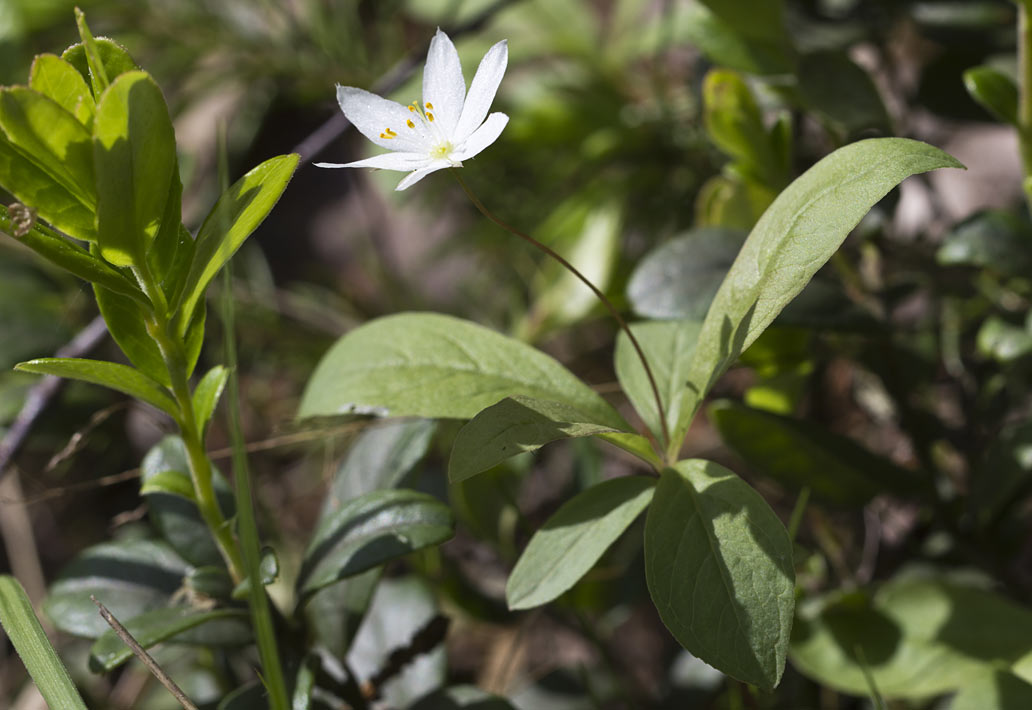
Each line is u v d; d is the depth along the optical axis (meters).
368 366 0.33
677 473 0.30
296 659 0.32
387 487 0.34
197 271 0.30
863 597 0.35
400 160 0.30
